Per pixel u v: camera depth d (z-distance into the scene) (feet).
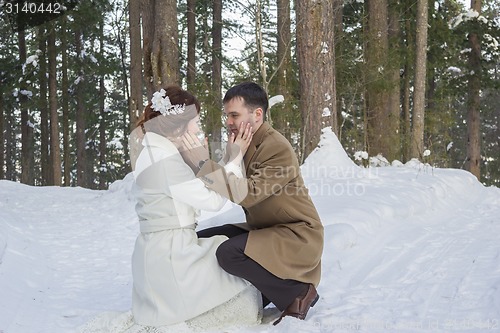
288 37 46.60
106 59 78.79
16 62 75.82
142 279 11.69
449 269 17.30
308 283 12.25
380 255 19.45
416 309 13.35
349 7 64.34
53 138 73.20
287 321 11.88
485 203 32.99
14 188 48.16
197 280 11.57
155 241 11.64
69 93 84.43
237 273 11.75
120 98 105.09
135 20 55.83
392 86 49.29
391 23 59.06
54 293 15.90
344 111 60.44
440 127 58.65
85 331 11.94
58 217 31.63
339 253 18.88
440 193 31.68
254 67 45.16
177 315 11.47
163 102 11.70
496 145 105.60
